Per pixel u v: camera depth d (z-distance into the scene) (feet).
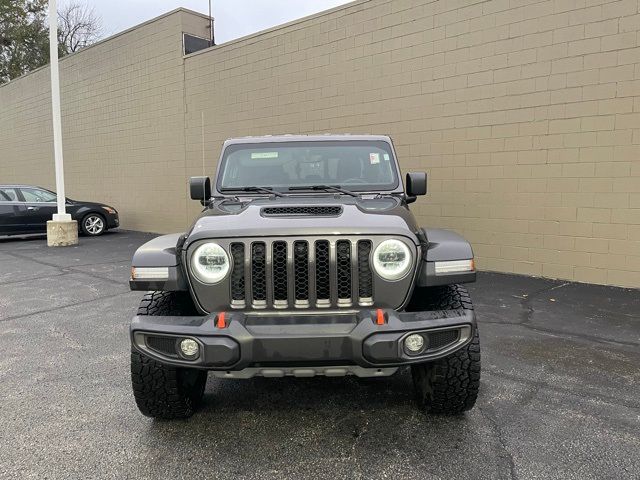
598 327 17.13
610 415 10.98
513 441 9.96
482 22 25.71
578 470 8.95
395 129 29.40
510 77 25.05
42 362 14.53
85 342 16.34
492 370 13.52
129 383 13.03
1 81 121.19
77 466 9.27
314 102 33.06
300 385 12.92
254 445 9.98
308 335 8.84
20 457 9.56
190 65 41.27
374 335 8.84
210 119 40.29
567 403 11.57
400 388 12.64
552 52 23.70
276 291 9.53
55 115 38.60
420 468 9.11
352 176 13.80
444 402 10.46
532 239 25.12
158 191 46.34
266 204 11.48
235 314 9.29
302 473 9.02
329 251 9.42
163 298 10.66
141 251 10.25
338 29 31.35
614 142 22.35
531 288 22.79
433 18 27.37
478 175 26.55
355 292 9.43
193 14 42.63
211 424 10.87
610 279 23.02
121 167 50.14
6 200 42.34
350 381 13.14
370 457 9.49
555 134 23.94
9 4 120.78
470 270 9.86
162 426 10.79
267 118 36.01
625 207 22.34
